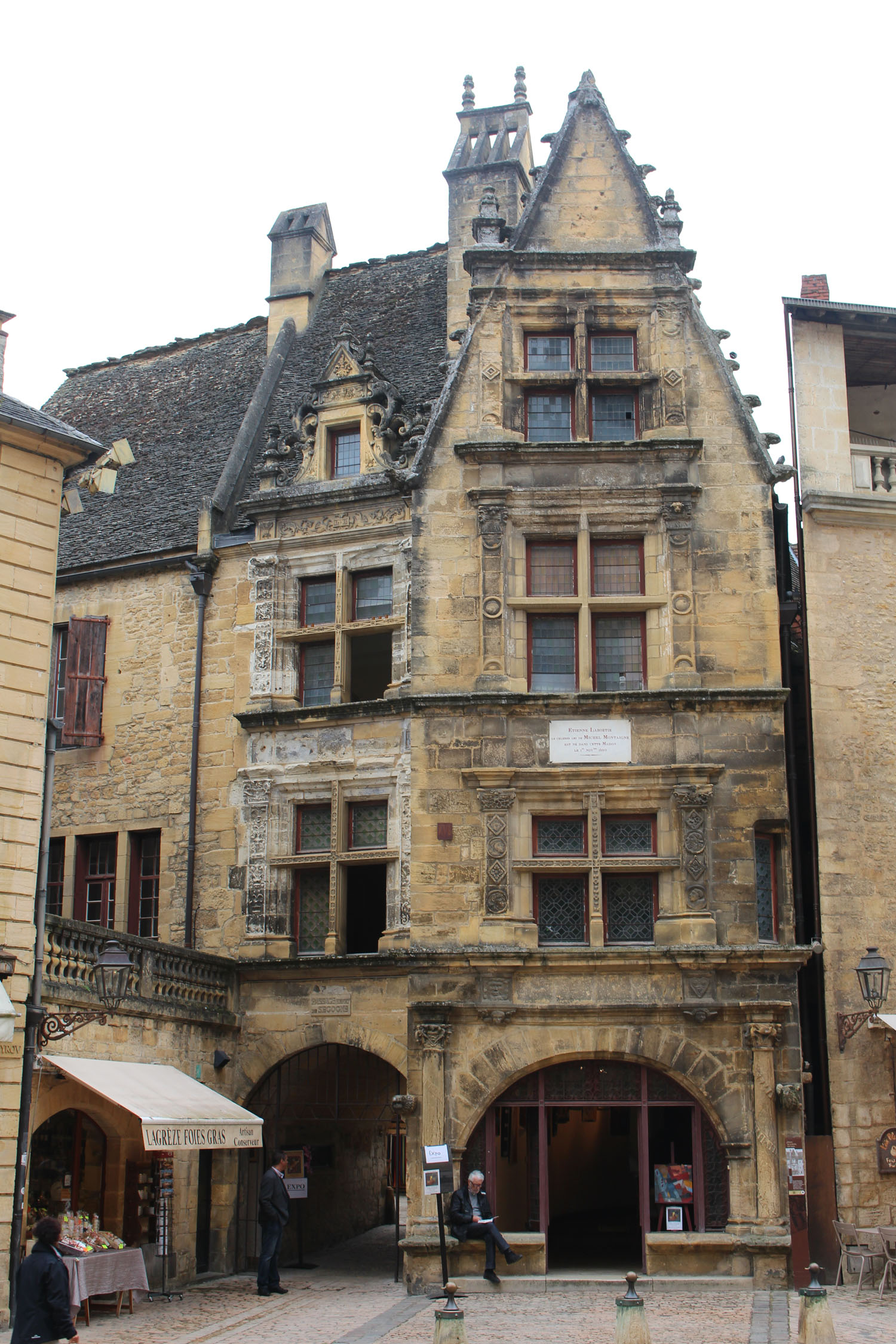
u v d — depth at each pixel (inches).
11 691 676.1
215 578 930.1
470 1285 714.8
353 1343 572.4
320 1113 895.7
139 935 912.9
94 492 776.9
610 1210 1052.5
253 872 855.1
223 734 896.3
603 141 889.5
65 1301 465.4
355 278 1126.4
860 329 889.5
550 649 823.1
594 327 860.0
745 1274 714.2
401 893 814.5
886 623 839.1
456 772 793.6
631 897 785.6
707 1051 748.0
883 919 797.2
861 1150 761.0
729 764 783.1
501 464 830.5
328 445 914.1
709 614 805.9
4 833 660.1
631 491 821.9
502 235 891.4
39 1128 733.3
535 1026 758.5
